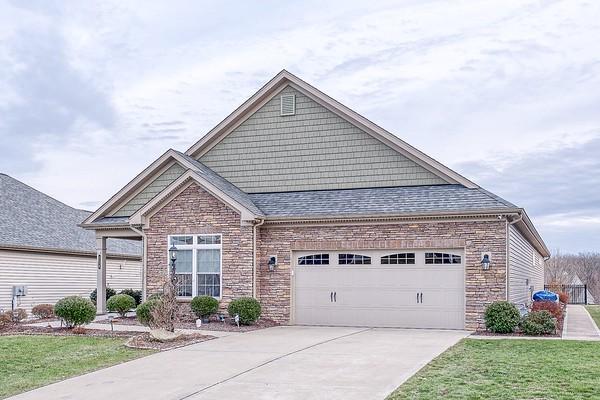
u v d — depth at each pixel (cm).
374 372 1108
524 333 1694
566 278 6581
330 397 927
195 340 1557
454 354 1295
